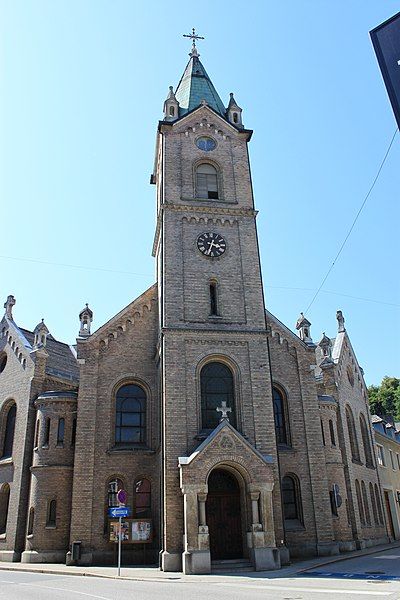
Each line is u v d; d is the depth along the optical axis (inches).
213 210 1423.5
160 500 1170.0
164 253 1342.3
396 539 1932.8
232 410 1230.3
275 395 1397.6
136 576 951.0
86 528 1188.5
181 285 1315.2
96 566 1155.9
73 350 1797.5
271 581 832.3
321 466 1331.2
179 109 1615.4
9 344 1576.0
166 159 1475.1
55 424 1311.5
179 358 1224.8
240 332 1283.2
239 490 1159.0
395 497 2048.5
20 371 1487.5
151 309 1453.0
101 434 1286.9
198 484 1064.2
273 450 1190.9
